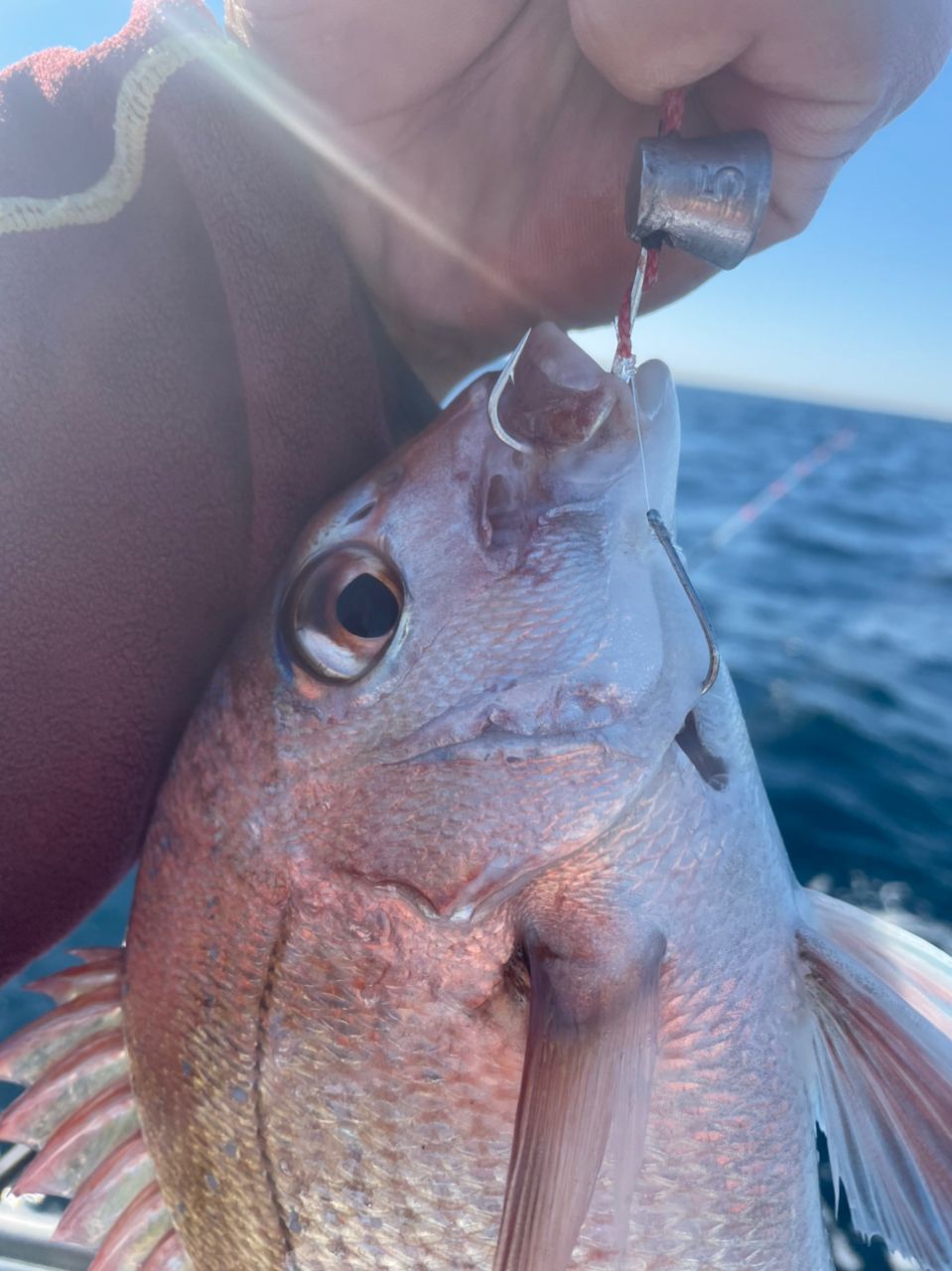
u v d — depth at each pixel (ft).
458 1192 0.58
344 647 0.57
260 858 0.59
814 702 4.26
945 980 0.66
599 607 0.55
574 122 0.60
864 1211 0.65
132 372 0.57
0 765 0.58
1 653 0.57
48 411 0.55
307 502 0.63
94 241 0.55
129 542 0.59
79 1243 0.70
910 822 3.16
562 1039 0.55
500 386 0.54
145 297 0.57
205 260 0.58
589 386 0.54
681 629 0.56
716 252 0.49
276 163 0.59
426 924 0.56
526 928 0.57
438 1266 0.59
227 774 0.60
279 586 0.59
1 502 0.56
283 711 0.58
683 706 0.56
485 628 0.55
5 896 0.61
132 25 0.56
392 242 0.65
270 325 0.59
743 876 0.61
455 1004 0.57
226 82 0.57
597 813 0.54
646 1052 0.56
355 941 0.57
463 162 0.61
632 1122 0.55
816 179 0.53
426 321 0.69
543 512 0.55
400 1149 0.59
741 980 0.61
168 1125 0.65
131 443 0.58
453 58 0.57
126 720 0.61
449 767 0.55
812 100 0.49
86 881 0.64
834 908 0.68
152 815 0.64
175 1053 0.64
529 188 0.62
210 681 0.62
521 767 0.55
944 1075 0.61
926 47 0.47
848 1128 0.65
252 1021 0.60
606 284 0.64
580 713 0.54
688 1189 0.61
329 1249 0.60
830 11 0.45
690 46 0.45
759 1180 0.63
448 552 0.56
